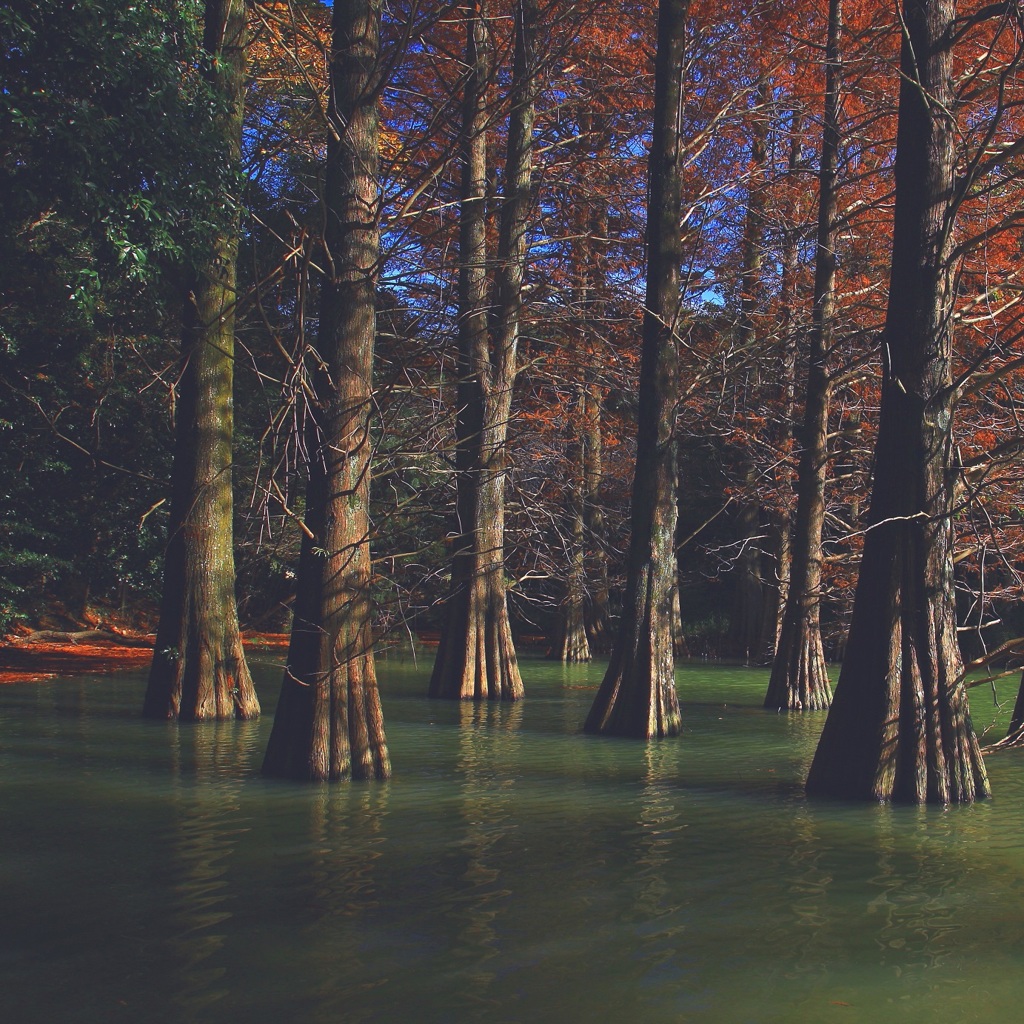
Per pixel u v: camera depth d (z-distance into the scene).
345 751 10.20
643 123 22.41
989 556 15.84
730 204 21.12
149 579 23.03
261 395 20.16
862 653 9.66
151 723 14.22
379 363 17.38
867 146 17.45
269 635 27.92
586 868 7.04
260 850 7.47
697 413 22.42
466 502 18.56
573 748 12.68
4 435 19.48
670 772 11.01
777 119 19.48
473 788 9.95
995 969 5.22
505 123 23.97
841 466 23.20
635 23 22.14
